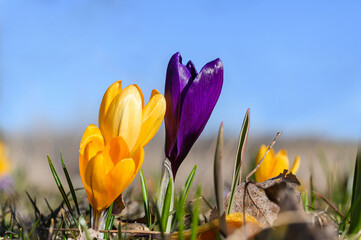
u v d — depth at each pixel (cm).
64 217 33
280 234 28
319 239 27
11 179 68
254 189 33
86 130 31
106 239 31
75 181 72
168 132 33
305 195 37
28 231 35
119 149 30
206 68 32
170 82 32
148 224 34
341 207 44
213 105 33
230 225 29
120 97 30
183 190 31
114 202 33
